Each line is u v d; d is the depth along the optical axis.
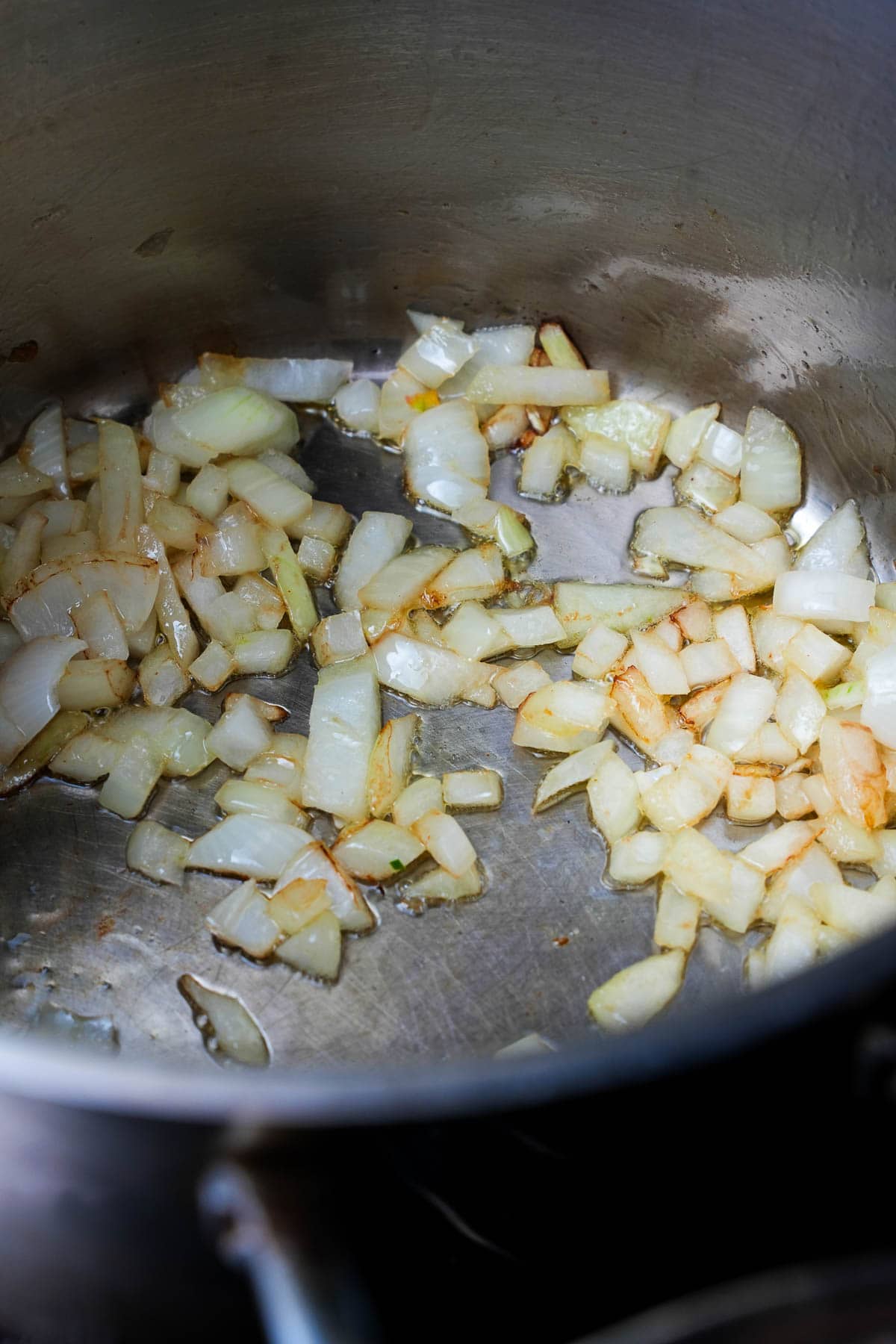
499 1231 0.29
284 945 0.35
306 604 0.40
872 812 0.36
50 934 0.36
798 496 0.42
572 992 0.35
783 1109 0.28
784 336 0.41
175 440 0.42
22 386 0.42
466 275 0.44
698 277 0.42
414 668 0.39
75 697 0.38
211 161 0.40
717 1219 0.29
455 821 0.37
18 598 0.39
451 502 0.42
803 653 0.39
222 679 0.39
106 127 0.39
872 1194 0.29
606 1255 0.30
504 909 0.36
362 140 0.41
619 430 0.43
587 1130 0.27
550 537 0.41
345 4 0.38
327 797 0.37
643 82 0.39
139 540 0.40
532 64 0.39
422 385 0.43
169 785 0.38
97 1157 0.26
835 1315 0.27
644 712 0.38
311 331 0.45
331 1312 0.26
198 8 0.37
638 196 0.41
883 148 0.37
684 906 0.36
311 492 0.42
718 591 0.40
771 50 0.37
